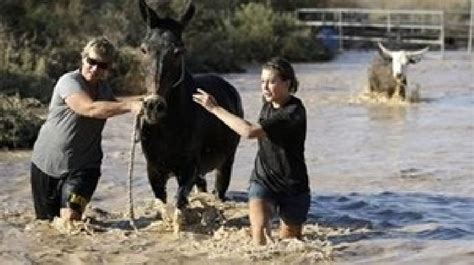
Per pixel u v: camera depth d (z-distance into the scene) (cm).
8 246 1141
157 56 1131
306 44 5075
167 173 1232
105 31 3638
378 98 3028
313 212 1352
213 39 4553
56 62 3127
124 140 2089
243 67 4512
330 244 1145
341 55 5397
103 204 1402
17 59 3017
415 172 1722
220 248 1125
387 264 1066
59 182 1223
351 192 1516
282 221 1147
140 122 1178
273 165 1109
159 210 1284
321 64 4803
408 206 1400
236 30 4903
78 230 1205
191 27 4591
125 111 1169
